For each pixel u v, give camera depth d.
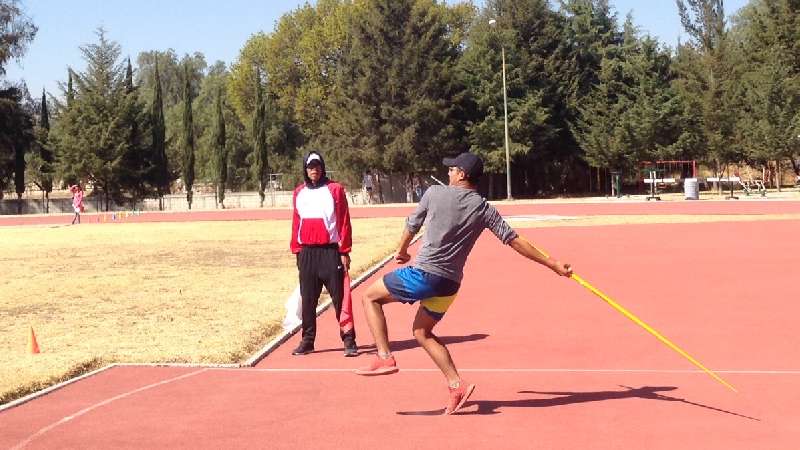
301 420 6.07
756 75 54.16
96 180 64.88
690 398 6.42
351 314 8.46
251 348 8.80
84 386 7.20
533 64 58.44
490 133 56.88
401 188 60.78
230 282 14.27
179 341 8.94
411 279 6.13
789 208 33.28
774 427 5.64
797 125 49.78
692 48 59.72
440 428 5.77
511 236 5.98
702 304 11.05
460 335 9.37
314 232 8.45
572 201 47.62
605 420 5.88
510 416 6.03
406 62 56.12
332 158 62.03
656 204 40.03
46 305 12.04
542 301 11.68
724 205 37.00
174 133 83.38
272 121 80.06
